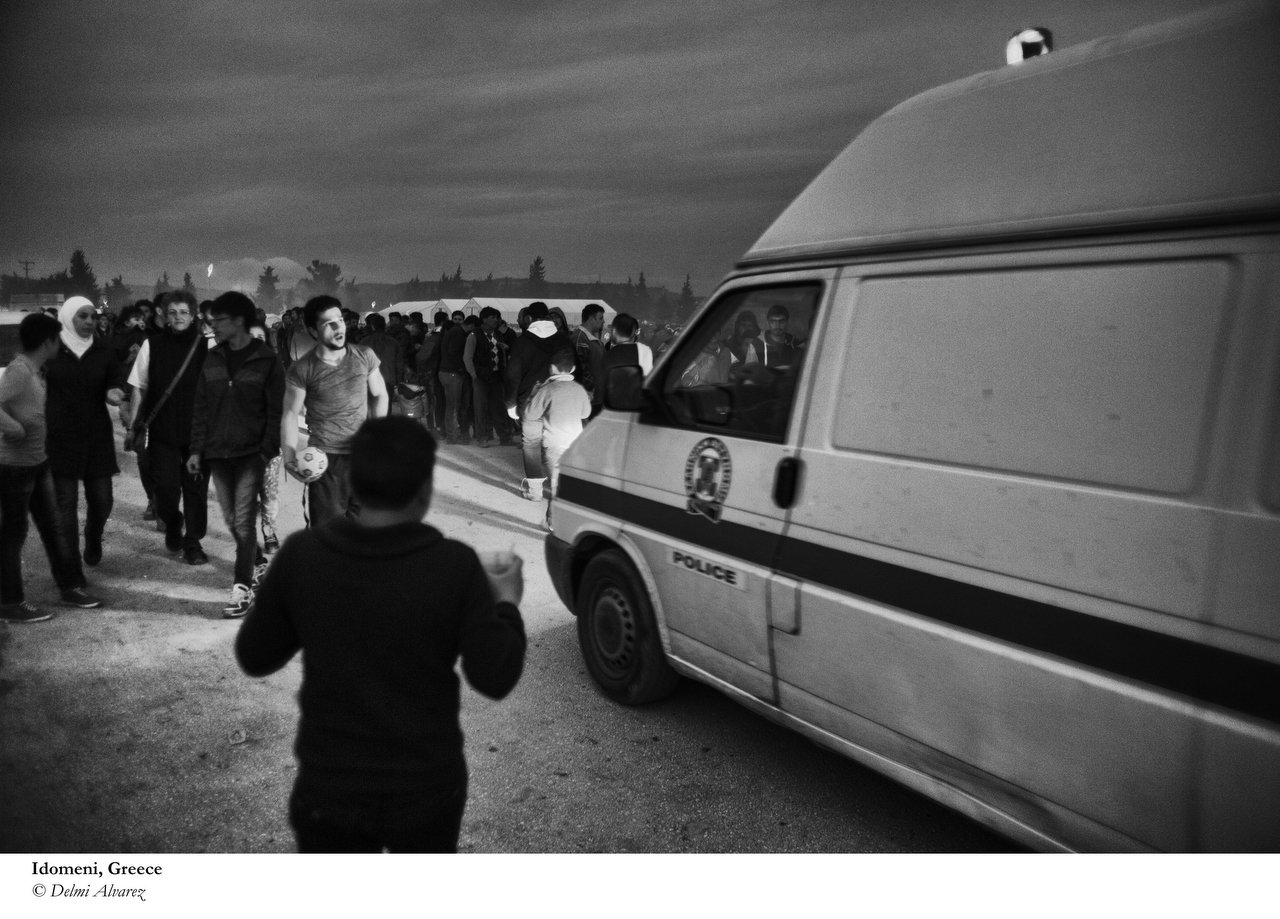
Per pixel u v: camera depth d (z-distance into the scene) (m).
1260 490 1.74
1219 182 1.89
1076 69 2.26
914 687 2.41
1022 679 2.12
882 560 2.50
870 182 2.78
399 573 1.68
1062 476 2.07
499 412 11.75
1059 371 2.11
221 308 4.57
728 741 3.56
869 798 3.15
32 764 3.32
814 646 2.74
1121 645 1.93
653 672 3.64
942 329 2.42
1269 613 1.70
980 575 2.23
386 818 1.68
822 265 2.88
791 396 2.90
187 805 3.07
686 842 2.87
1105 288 2.05
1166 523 1.86
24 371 4.49
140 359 5.66
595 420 3.99
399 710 1.68
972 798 2.30
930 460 2.39
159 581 5.49
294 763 3.37
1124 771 1.93
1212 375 1.84
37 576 5.62
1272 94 1.86
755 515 2.97
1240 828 1.74
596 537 3.90
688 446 3.34
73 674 4.12
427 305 43.81
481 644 1.67
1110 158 2.11
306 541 1.75
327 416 4.69
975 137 2.46
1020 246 2.25
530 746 3.51
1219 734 1.75
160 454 5.77
